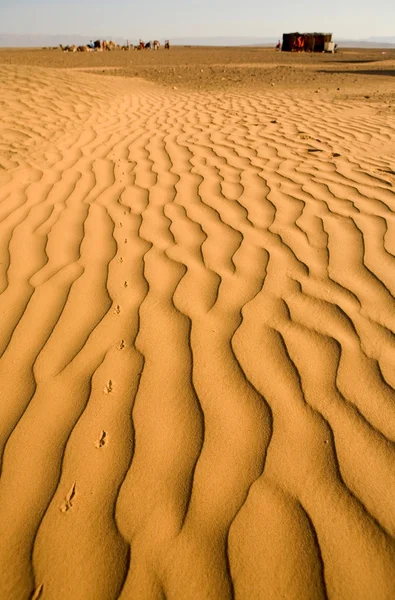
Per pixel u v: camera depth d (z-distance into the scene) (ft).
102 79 37.40
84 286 8.52
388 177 13.62
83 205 12.41
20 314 7.79
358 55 113.09
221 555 4.18
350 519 4.40
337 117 23.98
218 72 57.88
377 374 6.05
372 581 3.93
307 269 8.65
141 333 7.13
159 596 3.92
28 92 27.89
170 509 4.59
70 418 5.70
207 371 6.29
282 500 4.60
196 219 11.22
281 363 6.33
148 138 20.25
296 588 3.92
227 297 7.89
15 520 4.58
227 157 16.74
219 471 4.93
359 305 7.48
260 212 11.46
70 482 4.92
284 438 5.25
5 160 16.85
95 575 4.09
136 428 5.51
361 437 5.20
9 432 5.55
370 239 9.66
